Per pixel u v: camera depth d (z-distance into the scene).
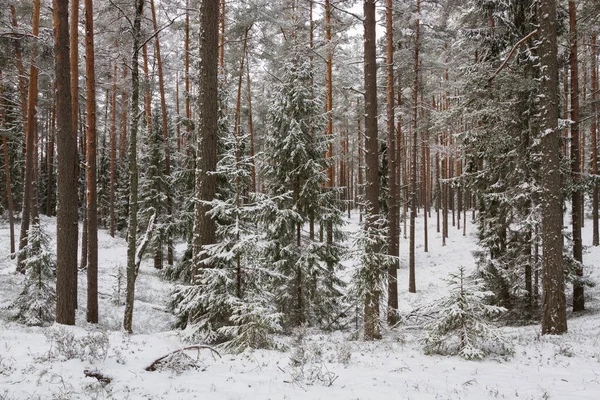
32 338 8.70
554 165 11.03
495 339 8.46
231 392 5.82
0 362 6.36
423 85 23.80
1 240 30.20
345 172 47.16
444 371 7.27
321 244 14.87
